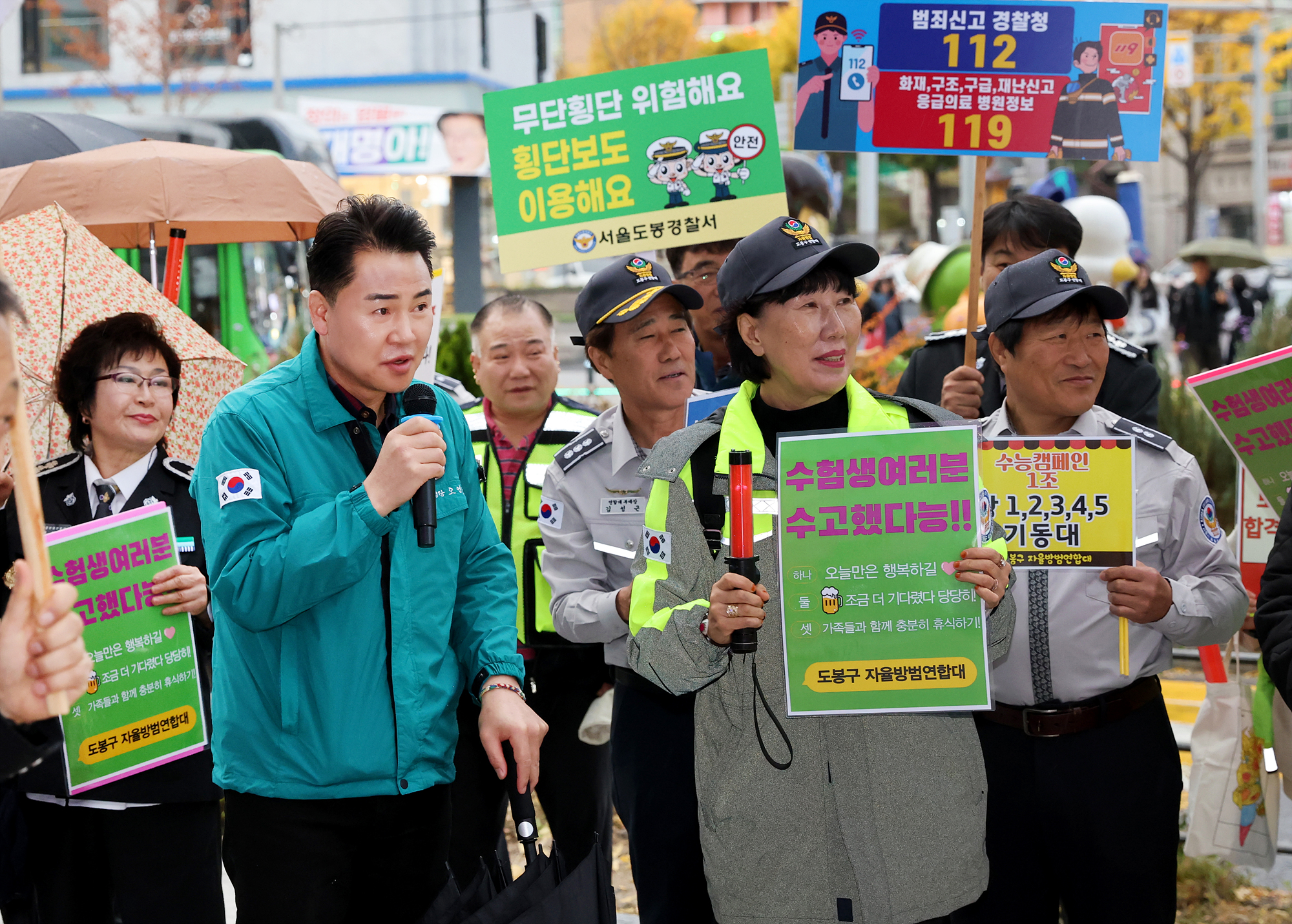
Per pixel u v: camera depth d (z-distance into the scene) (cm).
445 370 702
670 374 326
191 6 2872
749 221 433
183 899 304
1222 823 335
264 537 234
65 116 959
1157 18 399
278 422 243
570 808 370
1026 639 286
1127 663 280
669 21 3234
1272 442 304
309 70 2977
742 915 237
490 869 249
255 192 601
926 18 407
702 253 440
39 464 317
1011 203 410
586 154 439
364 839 248
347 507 229
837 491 228
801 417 252
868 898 229
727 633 218
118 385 308
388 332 235
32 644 160
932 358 420
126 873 299
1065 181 1658
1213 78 2628
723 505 238
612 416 343
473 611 265
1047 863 293
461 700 304
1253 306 1536
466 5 3019
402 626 245
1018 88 404
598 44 3316
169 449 375
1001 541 243
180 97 2788
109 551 275
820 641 227
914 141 411
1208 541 293
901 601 226
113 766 275
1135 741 287
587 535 332
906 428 232
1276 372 299
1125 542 275
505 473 396
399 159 1825
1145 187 2944
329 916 245
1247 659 456
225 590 231
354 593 241
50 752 178
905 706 226
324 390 247
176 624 283
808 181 582
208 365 378
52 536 269
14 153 875
